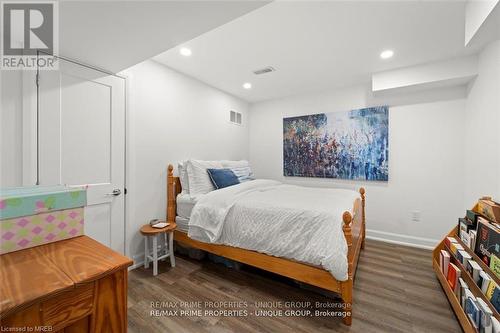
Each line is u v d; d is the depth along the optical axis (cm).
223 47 229
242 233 206
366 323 157
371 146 326
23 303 47
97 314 61
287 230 184
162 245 263
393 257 265
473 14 158
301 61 260
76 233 81
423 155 296
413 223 303
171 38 158
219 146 362
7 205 67
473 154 246
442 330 151
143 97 247
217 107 356
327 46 226
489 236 147
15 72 158
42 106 170
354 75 301
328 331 150
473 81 248
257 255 199
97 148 206
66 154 185
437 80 257
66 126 184
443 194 286
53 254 68
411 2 163
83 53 179
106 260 66
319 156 368
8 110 155
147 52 178
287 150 398
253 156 436
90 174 201
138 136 242
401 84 276
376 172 323
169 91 277
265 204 205
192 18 136
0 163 152
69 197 79
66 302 55
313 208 183
